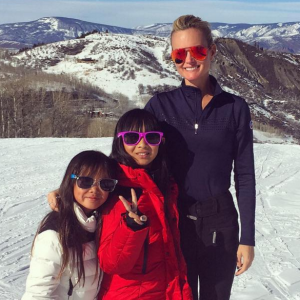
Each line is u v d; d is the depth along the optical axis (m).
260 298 4.38
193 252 2.87
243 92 113.50
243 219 2.86
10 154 13.41
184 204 2.87
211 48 2.91
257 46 151.00
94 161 2.41
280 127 88.25
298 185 10.30
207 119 2.83
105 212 2.46
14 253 5.56
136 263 2.49
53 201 2.46
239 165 2.93
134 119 2.65
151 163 2.76
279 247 5.99
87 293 2.44
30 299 2.28
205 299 2.90
